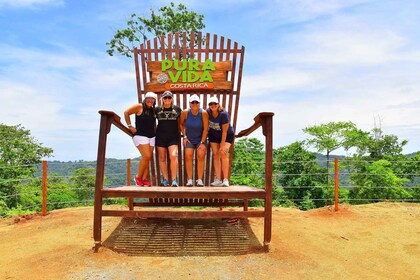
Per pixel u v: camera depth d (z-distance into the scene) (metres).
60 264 4.38
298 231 6.15
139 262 4.50
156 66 6.77
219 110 5.91
